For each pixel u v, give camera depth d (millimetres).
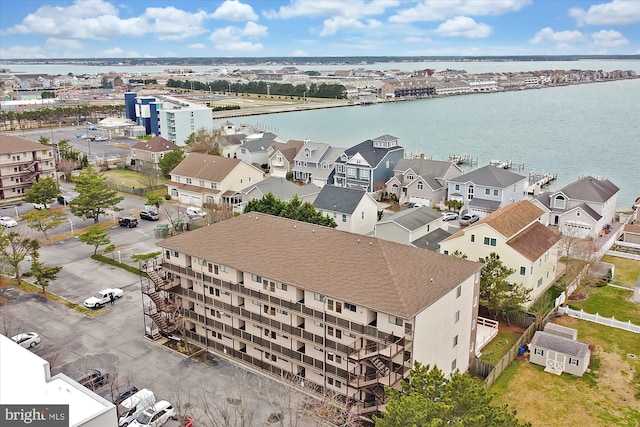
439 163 95000
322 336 39281
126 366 43688
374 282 37656
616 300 56188
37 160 97750
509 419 26625
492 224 53656
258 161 124750
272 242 44625
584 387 40844
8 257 57719
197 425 36344
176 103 174125
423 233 65188
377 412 35906
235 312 44125
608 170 124438
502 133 183500
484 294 49062
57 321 51094
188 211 86625
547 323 48344
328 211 74750
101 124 170375
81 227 78938
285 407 38094
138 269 63125
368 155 98188
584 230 72562
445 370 40000
